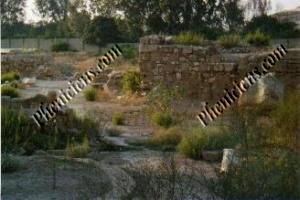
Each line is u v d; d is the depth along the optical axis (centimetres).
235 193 557
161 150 1079
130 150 1079
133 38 3850
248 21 3544
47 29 4472
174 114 1477
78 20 4047
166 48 1920
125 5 3822
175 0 3653
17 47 4369
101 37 3900
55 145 1084
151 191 557
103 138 1161
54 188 740
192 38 1958
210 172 787
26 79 2586
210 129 1070
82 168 872
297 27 2855
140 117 1522
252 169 577
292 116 880
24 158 953
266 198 556
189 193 575
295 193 561
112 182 742
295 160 611
